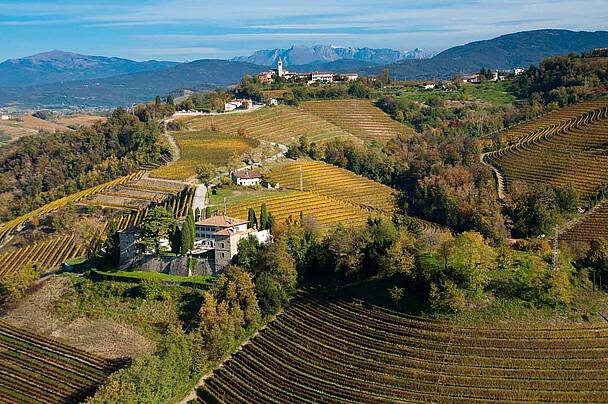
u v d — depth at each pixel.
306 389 115.00
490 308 120.38
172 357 122.50
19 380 131.50
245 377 122.31
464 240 126.75
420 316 123.06
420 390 107.88
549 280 119.06
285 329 132.88
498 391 103.94
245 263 149.25
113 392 112.69
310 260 149.50
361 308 131.12
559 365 107.19
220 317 132.38
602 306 119.06
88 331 145.12
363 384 112.06
